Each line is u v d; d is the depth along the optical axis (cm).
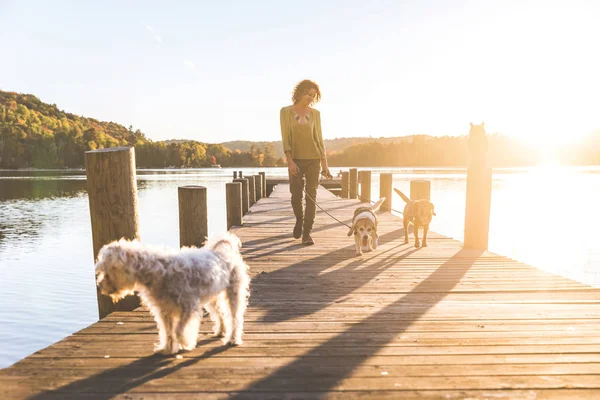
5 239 1449
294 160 655
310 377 250
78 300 834
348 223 910
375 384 242
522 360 271
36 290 892
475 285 448
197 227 528
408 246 669
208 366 265
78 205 2528
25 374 254
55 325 711
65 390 236
